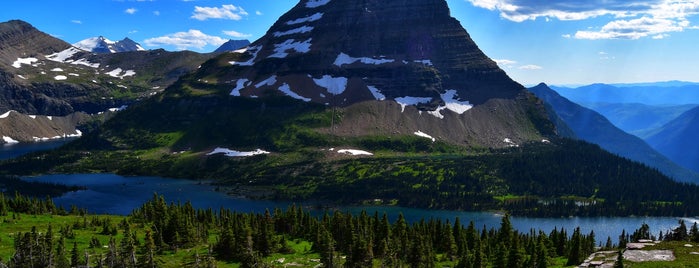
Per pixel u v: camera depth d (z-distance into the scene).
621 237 169.62
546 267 123.25
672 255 86.81
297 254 135.88
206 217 180.38
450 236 144.00
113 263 111.94
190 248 138.25
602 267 85.81
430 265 127.38
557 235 162.12
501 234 154.75
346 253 135.12
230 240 131.25
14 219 169.25
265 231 135.25
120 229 161.00
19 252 108.62
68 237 141.88
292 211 170.88
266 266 119.00
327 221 167.88
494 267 126.25
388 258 128.00
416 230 150.38
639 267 82.12
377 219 158.38
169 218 146.88
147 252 113.62
